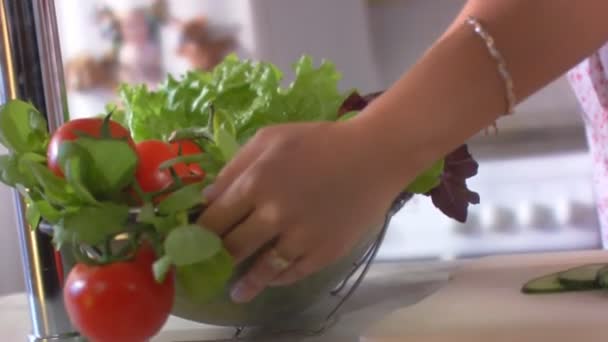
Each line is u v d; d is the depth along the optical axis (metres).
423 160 0.45
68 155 0.41
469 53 0.46
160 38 1.48
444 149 0.45
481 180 1.42
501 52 0.46
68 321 0.55
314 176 0.42
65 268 0.55
